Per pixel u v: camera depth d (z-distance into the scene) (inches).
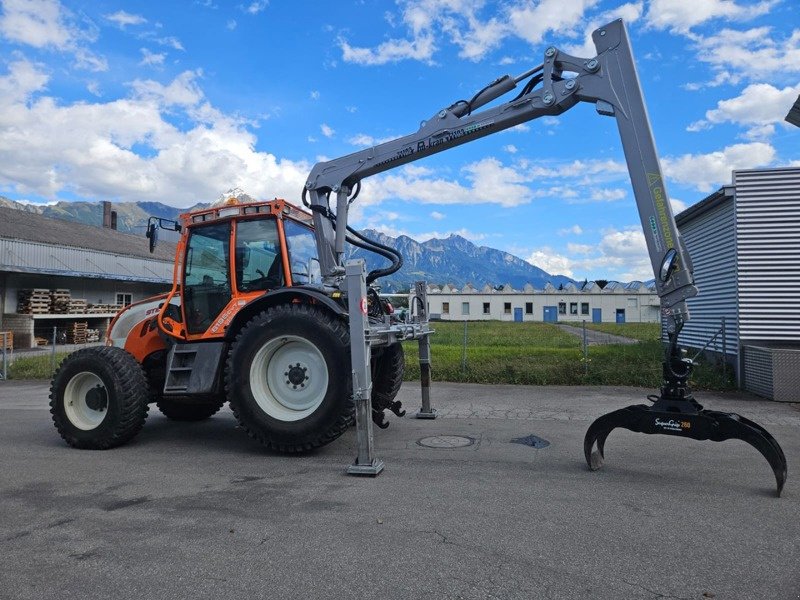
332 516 150.2
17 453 230.2
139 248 1390.3
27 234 1082.1
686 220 469.7
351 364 198.7
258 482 183.5
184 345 239.1
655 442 230.5
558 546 128.8
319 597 107.7
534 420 285.0
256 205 237.9
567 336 973.8
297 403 219.6
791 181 371.2
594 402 333.7
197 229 251.3
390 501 161.6
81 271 1093.1
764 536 134.3
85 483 185.5
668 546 128.6
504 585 110.7
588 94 202.7
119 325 277.1
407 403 338.3
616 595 106.7
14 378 517.0
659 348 581.0
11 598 109.7
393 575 115.6
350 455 218.7
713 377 379.9
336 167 257.4
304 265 255.1
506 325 1659.7
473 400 345.7
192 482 184.7
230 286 241.6
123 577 117.4
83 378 242.8
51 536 139.7
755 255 375.6
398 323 268.5
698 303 453.7
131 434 237.3
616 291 2370.8
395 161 247.9
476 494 166.7
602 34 201.5
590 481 179.3
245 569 119.9
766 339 369.7
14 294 951.0
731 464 197.5
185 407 297.7
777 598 105.5
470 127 230.1
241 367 218.2
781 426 263.0
